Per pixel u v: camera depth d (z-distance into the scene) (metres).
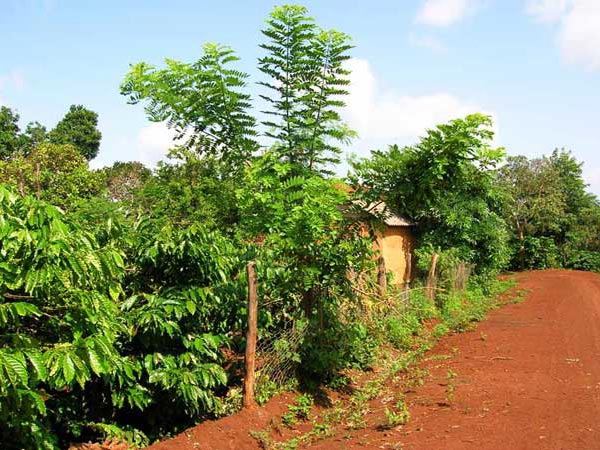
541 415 6.56
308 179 7.07
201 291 6.09
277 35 7.14
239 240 8.12
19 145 34.19
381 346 10.06
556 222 35.94
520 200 34.97
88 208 7.09
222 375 6.12
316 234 6.90
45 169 17.27
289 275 7.45
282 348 7.35
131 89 6.86
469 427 6.20
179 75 6.95
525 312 15.20
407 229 19.64
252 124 7.27
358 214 7.67
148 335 5.92
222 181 8.02
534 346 10.65
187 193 12.05
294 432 6.57
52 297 4.66
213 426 6.10
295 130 7.41
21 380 3.98
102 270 4.71
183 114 7.09
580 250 36.78
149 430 6.26
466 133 6.79
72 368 4.29
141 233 6.50
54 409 5.37
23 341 4.32
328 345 8.05
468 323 12.98
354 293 8.90
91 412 5.83
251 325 6.61
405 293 12.41
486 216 19.52
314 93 7.26
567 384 7.97
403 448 5.66
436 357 9.83
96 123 40.22
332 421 6.90
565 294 19.16
